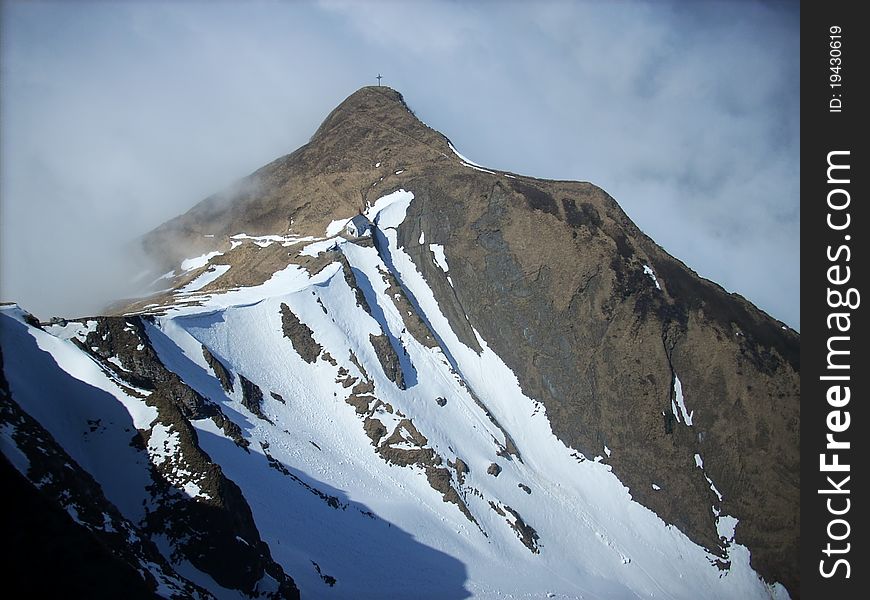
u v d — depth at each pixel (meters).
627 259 143.88
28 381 79.88
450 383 128.38
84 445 79.88
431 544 100.88
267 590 78.31
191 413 93.75
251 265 135.75
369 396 115.44
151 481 78.44
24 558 58.03
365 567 92.81
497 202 148.88
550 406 133.62
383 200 152.75
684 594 114.94
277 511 91.31
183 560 74.94
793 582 122.00
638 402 132.62
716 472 130.25
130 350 94.75
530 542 110.62
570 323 138.38
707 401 134.62
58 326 93.06
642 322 138.00
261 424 103.00
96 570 60.78
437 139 168.00
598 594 106.88
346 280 128.50
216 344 109.31
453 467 113.50
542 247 143.50
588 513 121.88
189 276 144.88
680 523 124.44
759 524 125.94
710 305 143.12
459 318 140.75
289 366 114.62
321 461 104.19
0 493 59.28
